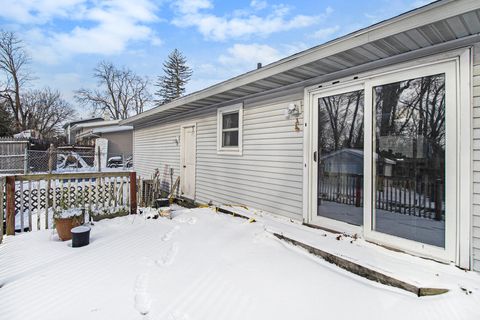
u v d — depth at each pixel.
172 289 2.57
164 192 9.13
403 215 3.14
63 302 2.38
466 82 2.67
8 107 26.62
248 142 5.58
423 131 2.98
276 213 4.93
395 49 3.04
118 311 2.25
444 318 2.03
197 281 2.72
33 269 3.05
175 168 8.51
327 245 3.30
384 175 3.33
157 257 3.36
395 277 2.50
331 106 4.00
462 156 2.69
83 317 2.17
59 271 2.99
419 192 3.01
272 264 3.05
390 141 3.27
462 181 2.69
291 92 4.64
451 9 2.26
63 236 4.07
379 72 3.37
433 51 2.90
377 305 2.24
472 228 2.65
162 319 2.15
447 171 2.79
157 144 9.80
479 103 2.61
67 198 5.11
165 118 9.20
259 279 2.73
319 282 2.64
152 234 4.28
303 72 3.94
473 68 2.65
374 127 3.43
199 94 5.93
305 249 3.38
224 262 3.15
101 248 3.68
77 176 5.20
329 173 4.03
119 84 39.28
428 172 2.94
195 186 7.41
